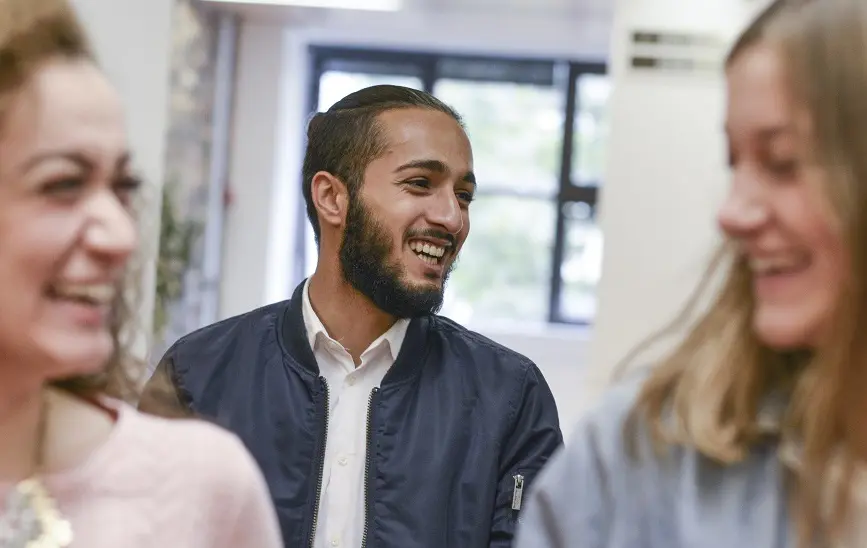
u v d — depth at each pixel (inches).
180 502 39.8
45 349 33.9
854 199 32.2
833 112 32.5
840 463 35.4
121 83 37.3
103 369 41.2
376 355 69.5
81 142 34.0
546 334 264.8
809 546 35.8
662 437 38.1
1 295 33.5
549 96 279.0
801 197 33.2
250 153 262.8
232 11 253.1
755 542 36.2
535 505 41.3
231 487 41.4
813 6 33.6
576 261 279.0
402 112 68.9
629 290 149.1
